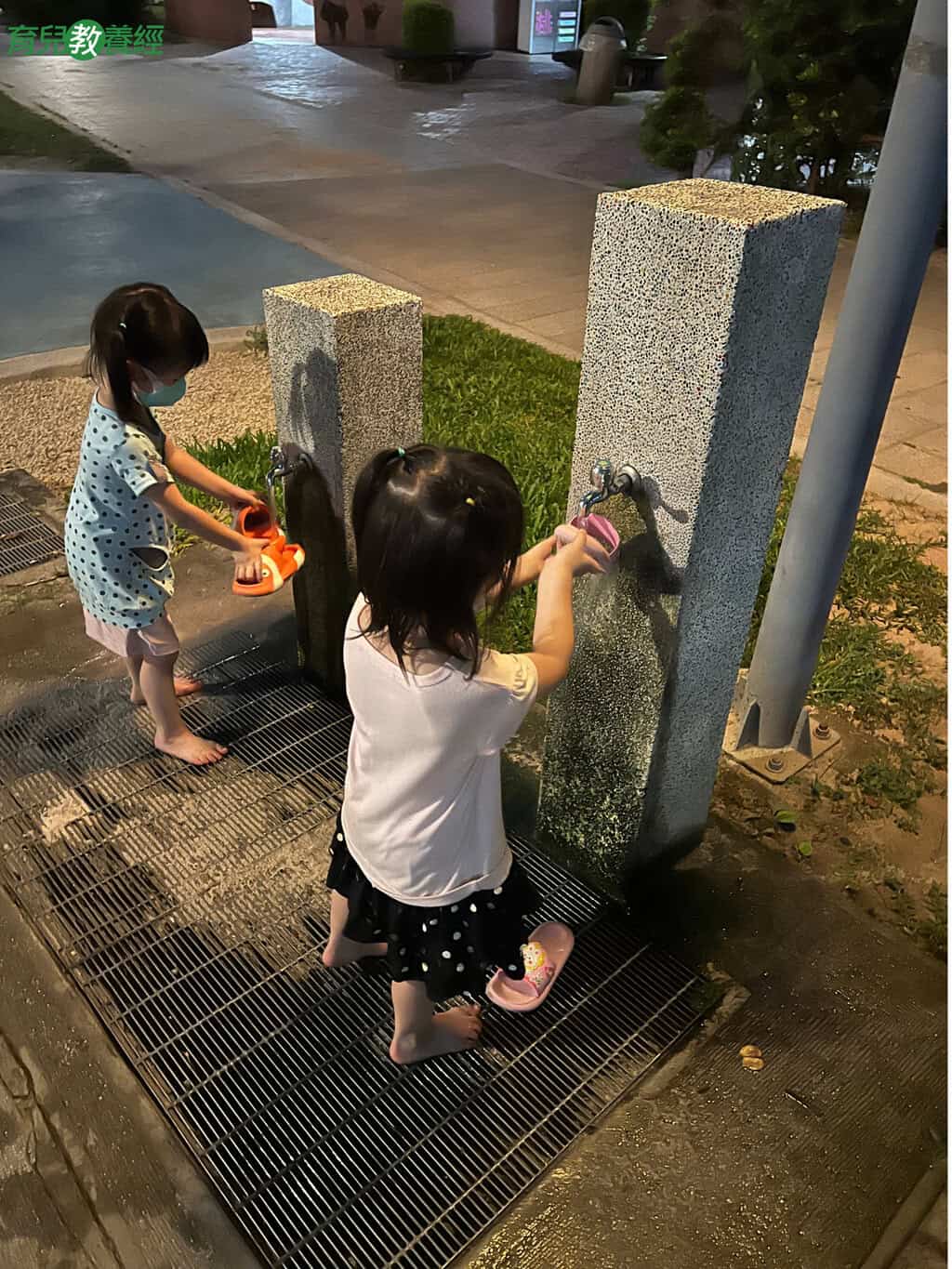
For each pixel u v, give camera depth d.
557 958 1.98
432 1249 1.75
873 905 2.50
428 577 1.39
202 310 6.54
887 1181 1.88
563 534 1.79
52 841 2.56
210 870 2.49
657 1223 1.80
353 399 2.49
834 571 2.61
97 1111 1.95
